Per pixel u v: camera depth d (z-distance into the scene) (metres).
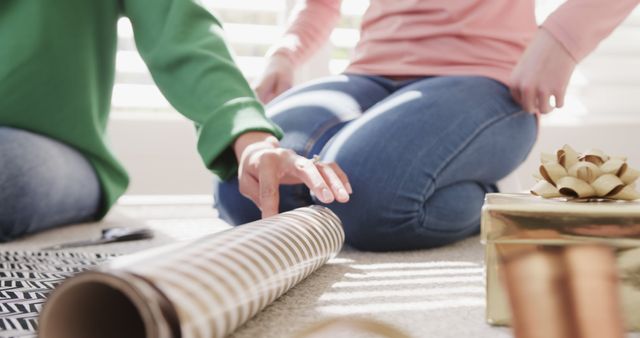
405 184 1.05
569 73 1.15
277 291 0.64
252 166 0.94
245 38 1.98
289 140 1.21
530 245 0.57
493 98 1.17
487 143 1.14
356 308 0.67
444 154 1.08
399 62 1.32
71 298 0.44
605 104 2.09
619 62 2.06
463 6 1.27
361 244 1.09
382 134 1.09
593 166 0.64
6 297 0.69
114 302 0.48
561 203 0.61
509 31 1.30
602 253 0.55
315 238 0.80
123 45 1.97
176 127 1.93
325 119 1.23
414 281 0.81
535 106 1.17
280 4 1.99
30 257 0.96
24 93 1.30
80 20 1.35
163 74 1.16
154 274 0.45
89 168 1.46
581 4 1.16
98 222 1.54
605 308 0.52
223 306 0.50
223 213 1.27
